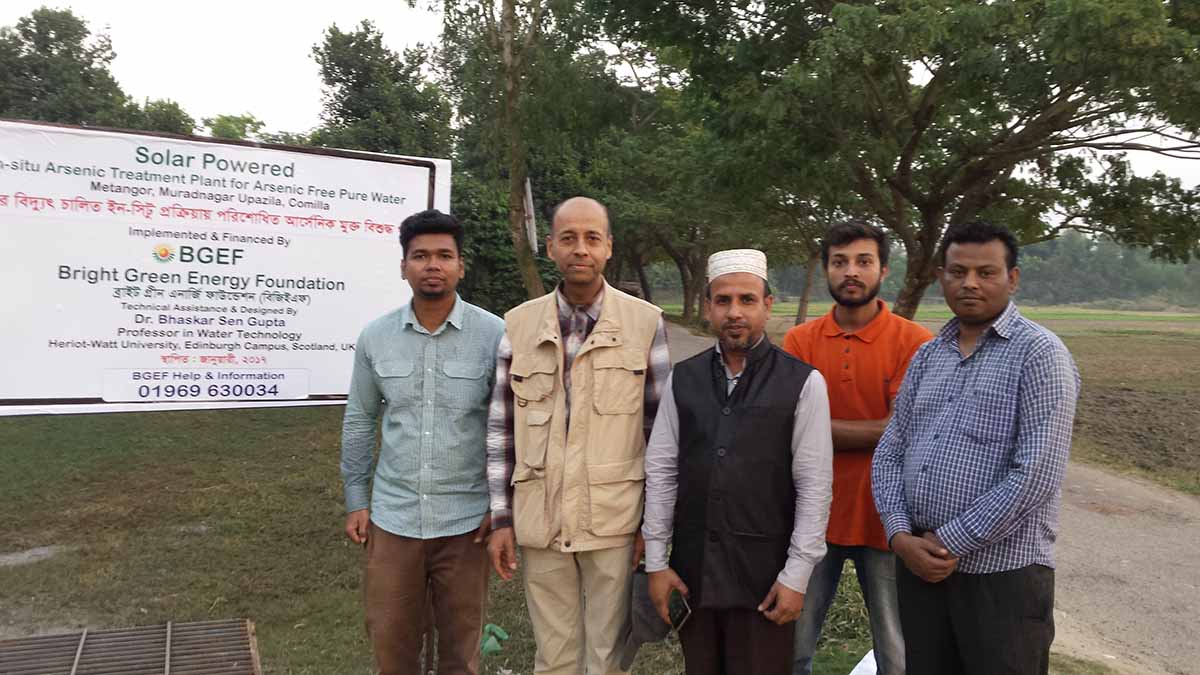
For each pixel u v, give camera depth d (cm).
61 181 417
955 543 232
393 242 479
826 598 322
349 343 474
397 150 1727
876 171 854
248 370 456
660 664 400
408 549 302
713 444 257
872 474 270
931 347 268
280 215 455
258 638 429
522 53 794
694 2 857
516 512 284
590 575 282
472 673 312
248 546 562
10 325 411
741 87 799
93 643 347
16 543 556
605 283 292
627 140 1872
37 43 2033
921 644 253
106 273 427
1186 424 1162
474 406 309
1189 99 630
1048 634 239
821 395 258
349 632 439
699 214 1762
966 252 247
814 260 2177
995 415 238
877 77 752
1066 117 770
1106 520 735
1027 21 634
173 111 1866
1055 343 236
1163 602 544
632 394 280
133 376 435
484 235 1284
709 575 256
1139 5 582
